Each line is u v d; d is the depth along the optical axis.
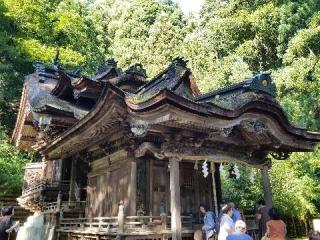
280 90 24.72
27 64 27.78
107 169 11.67
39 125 14.73
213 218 9.10
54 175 16.94
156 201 10.41
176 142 9.12
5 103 28.97
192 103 7.96
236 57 29.88
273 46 32.19
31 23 28.75
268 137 10.66
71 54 28.56
